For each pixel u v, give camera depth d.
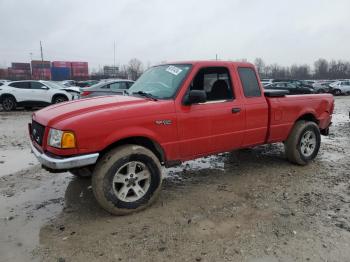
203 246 3.37
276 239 3.49
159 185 4.26
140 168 4.16
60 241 3.49
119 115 3.90
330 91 33.91
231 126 4.89
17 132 10.01
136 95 4.72
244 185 5.06
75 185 5.11
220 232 3.64
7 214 4.15
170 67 4.89
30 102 16.73
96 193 3.88
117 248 3.35
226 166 6.07
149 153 4.12
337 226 3.75
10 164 6.37
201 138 4.60
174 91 4.44
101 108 4.01
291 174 5.55
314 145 6.14
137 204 4.09
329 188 4.91
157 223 3.85
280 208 4.23
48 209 4.29
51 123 3.83
